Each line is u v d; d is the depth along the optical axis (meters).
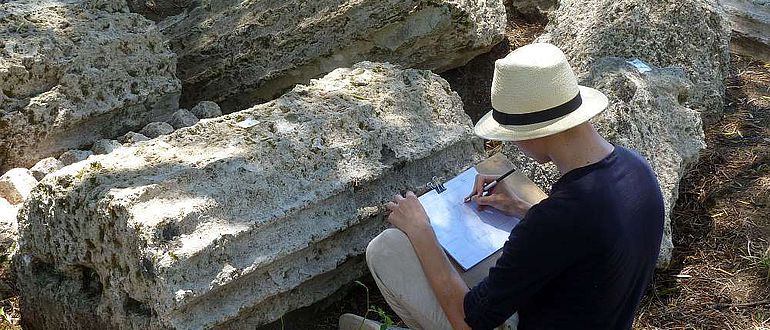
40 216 3.29
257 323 3.27
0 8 4.28
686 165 4.14
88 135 4.29
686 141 4.15
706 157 4.66
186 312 2.97
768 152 4.68
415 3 4.73
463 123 3.95
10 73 3.99
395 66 4.17
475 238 3.12
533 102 2.52
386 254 2.99
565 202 2.46
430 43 4.92
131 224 2.94
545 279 2.53
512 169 3.33
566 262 2.48
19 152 4.10
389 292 3.03
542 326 2.63
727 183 4.43
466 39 4.95
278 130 3.49
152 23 4.51
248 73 4.93
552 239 2.45
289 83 4.96
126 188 3.05
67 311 3.32
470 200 3.22
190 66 4.97
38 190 3.29
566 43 5.01
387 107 3.78
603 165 2.50
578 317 2.56
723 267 3.90
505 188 3.21
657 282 3.82
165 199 3.05
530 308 2.68
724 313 3.64
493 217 3.19
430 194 3.22
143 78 4.41
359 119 3.65
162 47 4.52
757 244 4.01
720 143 4.82
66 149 4.23
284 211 3.20
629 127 3.96
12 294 3.73
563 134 2.53
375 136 3.61
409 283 2.97
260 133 3.47
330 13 4.79
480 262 3.06
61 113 4.12
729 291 3.76
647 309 3.67
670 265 3.91
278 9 4.87
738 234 4.07
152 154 3.31
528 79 2.52
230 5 5.03
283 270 3.25
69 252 3.23
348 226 3.41
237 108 5.05
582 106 2.54
